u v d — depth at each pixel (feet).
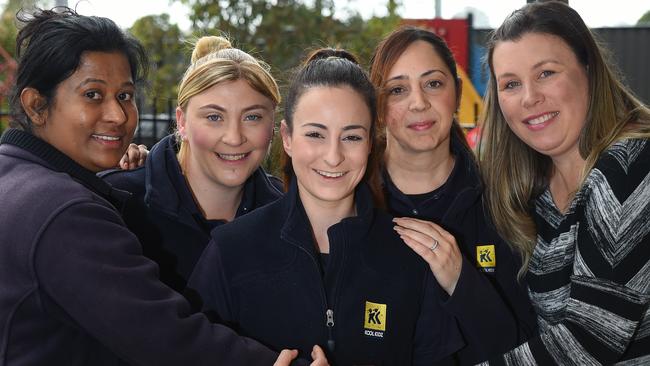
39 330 4.87
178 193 6.89
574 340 5.72
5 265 4.77
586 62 6.45
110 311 4.85
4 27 17.95
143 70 6.11
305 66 6.15
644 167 5.65
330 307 5.81
